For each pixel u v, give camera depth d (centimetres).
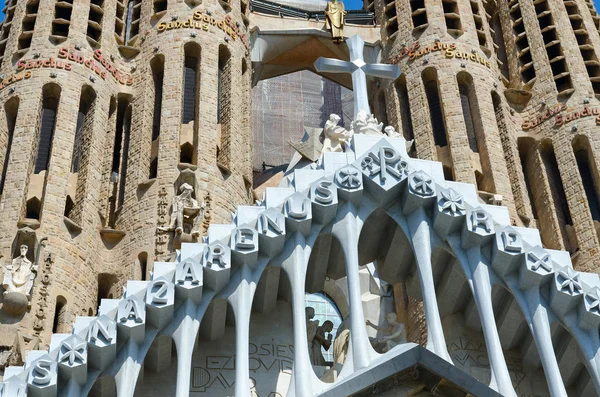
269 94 6600
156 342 3622
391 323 4075
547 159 5378
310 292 4078
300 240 3759
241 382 3519
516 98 5553
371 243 4006
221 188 4847
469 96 5456
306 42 5819
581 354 3756
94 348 3472
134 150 4959
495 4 6047
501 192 5062
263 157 6309
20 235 4381
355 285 3691
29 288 4275
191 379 3731
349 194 3812
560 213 5200
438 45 5541
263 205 3803
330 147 4259
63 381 3462
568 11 5897
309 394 3509
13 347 4044
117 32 5391
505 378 3584
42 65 5041
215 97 5147
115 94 5153
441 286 3991
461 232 3825
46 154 4975
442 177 3903
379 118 5659
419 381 3544
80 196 4728
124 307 3528
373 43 5806
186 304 3612
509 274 3791
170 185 4778
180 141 5019
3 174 4838
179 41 5288
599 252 4922
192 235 4588
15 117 4978
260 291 3844
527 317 3731
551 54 5709
